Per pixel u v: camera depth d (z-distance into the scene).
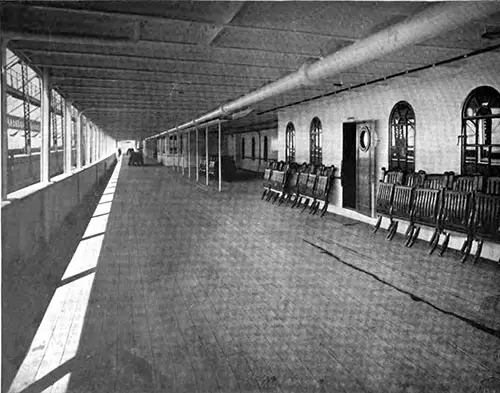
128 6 3.30
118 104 10.45
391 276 4.06
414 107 6.04
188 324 3.06
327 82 6.58
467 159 5.19
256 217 7.66
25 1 3.08
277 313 3.24
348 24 3.78
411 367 2.45
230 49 4.41
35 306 3.37
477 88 5.02
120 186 13.73
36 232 4.74
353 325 3.01
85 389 2.25
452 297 3.48
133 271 4.38
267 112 11.35
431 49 4.52
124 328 2.99
